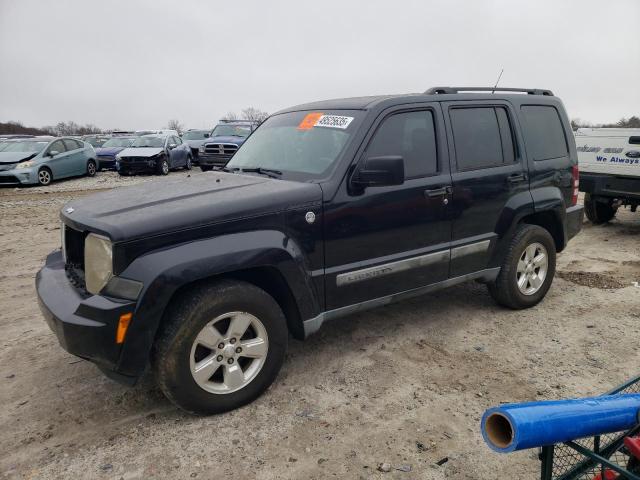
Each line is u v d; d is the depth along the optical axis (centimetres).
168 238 291
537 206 471
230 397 318
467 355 397
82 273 329
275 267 320
